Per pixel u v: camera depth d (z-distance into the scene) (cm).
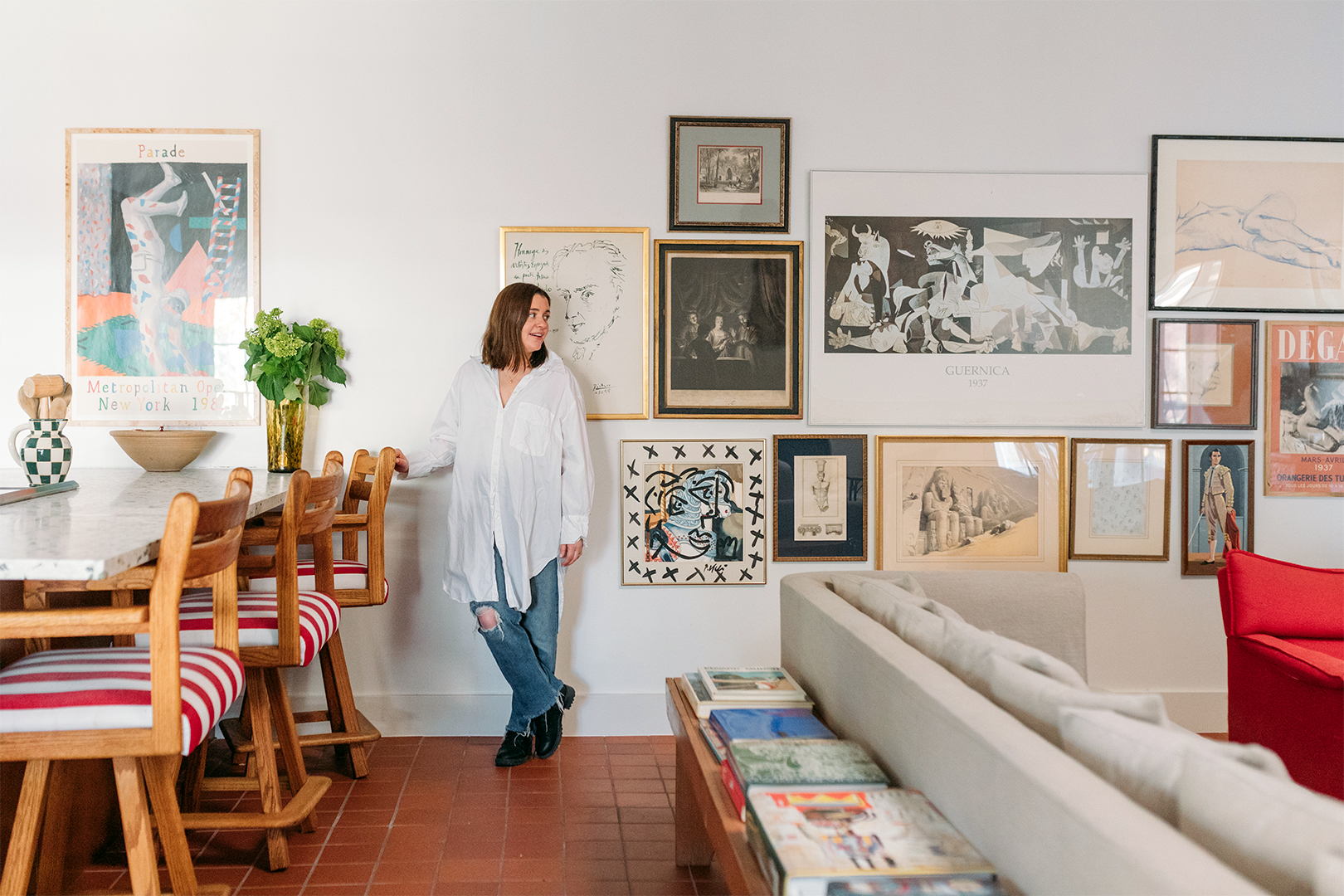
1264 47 321
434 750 297
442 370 309
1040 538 320
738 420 316
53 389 275
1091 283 318
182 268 305
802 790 124
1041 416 319
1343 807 77
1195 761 89
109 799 222
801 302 315
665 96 312
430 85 307
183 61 303
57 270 304
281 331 285
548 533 280
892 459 318
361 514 271
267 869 212
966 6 316
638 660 317
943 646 144
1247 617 244
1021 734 103
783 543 317
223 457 308
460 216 309
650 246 312
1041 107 318
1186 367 322
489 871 212
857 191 314
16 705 144
